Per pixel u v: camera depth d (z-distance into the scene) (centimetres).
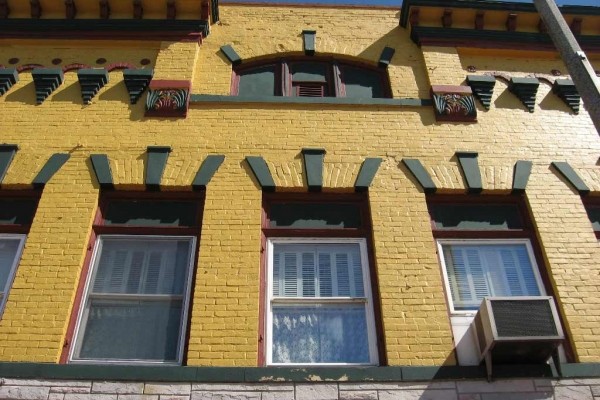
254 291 728
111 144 883
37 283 727
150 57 1048
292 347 719
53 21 1070
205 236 777
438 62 1052
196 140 893
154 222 816
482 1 1102
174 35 1062
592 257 790
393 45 1103
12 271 763
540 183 870
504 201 862
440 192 852
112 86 978
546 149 921
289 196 842
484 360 673
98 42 1061
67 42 1061
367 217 825
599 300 746
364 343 723
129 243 796
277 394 642
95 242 791
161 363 692
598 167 903
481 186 854
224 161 863
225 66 1042
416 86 1024
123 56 1047
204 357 672
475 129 943
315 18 1148
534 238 823
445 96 974
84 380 647
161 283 763
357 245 804
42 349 674
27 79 990
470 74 1036
